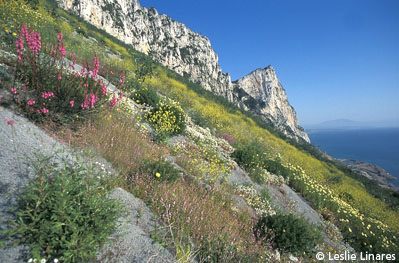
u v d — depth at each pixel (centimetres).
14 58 438
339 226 820
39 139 319
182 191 415
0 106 340
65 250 180
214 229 349
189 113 1328
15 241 174
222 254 296
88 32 2205
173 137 827
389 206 1684
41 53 435
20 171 246
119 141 479
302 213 768
